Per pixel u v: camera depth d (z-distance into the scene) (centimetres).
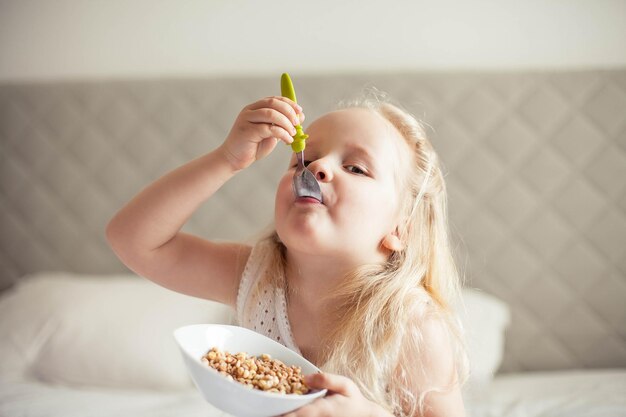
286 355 84
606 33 229
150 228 96
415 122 110
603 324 217
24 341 183
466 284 221
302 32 242
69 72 252
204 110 240
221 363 77
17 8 252
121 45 250
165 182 94
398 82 229
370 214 91
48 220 243
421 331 93
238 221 234
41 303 192
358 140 95
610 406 149
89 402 153
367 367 90
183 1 247
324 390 72
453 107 226
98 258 241
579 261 219
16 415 140
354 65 239
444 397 92
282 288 99
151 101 242
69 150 244
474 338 172
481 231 221
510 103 225
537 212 221
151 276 103
